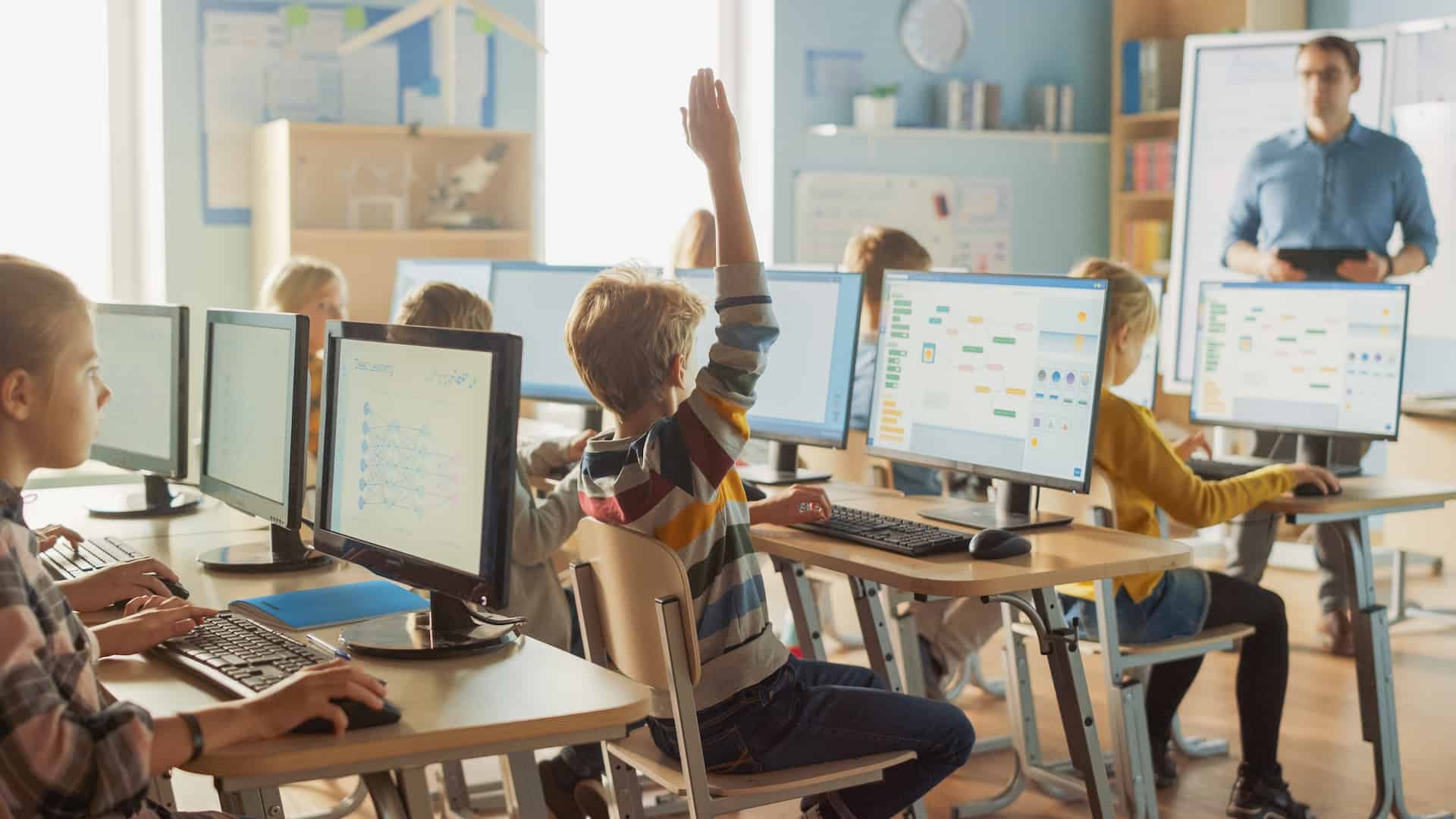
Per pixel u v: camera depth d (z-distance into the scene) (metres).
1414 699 3.79
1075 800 3.04
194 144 5.04
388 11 5.27
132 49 5.11
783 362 3.05
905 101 6.33
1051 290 2.47
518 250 5.31
